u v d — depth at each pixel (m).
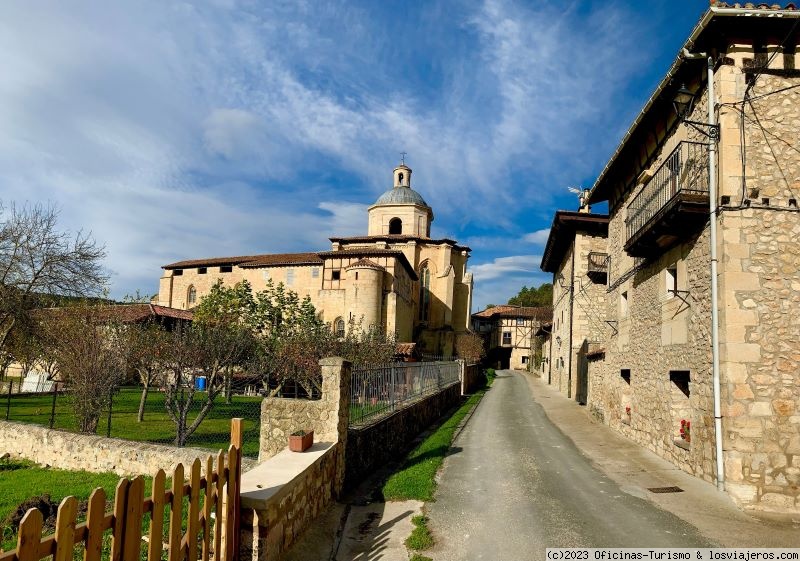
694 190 9.17
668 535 6.71
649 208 11.52
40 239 23.95
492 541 6.45
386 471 10.01
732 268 8.56
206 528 4.18
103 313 21.25
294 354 22.25
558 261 33.72
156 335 19.06
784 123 8.78
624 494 8.53
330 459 7.49
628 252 11.79
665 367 11.15
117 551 3.13
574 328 25.77
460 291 57.31
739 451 8.23
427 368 17.59
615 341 15.52
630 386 13.91
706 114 9.35
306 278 50.34
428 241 55.53
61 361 15.72
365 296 43.97
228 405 23.45
